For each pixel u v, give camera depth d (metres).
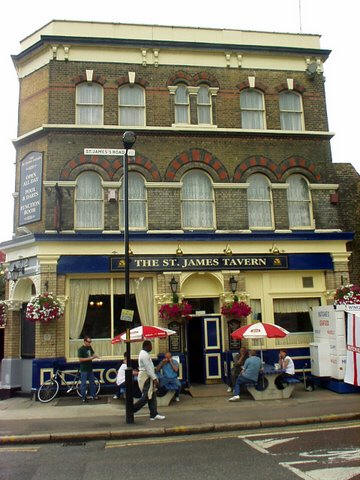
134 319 16.53
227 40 18.92
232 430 10.67
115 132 17.41
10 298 16.94
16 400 15.31
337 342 14.81
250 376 13.74
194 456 8.53
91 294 16.53
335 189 18.69
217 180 17.72
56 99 17.41
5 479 7.48
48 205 16.58
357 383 14.00
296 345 17.28
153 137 17.59
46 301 15.15
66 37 17.61
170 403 13.62
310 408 12.31
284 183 18.22
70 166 16.92
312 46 19.58
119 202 17.11
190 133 17.75
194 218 17.55
